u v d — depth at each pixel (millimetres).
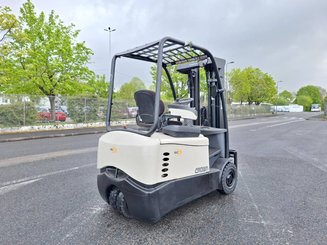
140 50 3436
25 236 2848
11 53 14406
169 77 4918
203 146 3512
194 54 3873
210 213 3434
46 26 16688
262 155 7645
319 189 4445
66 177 5234
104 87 30688
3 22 13195
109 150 3223
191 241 2719
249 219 3254
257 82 41938
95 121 18641
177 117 3320
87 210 3564
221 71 4316
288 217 3311
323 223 3137
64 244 2672
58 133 13688
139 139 2883
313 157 7316
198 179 3422
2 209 3611
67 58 16766
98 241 2727
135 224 3127
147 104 3293
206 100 4695
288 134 13531
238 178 5152
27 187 4586
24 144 10133
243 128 17688
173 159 3029
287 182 4875
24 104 14523
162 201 2891
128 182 2896
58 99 16375
